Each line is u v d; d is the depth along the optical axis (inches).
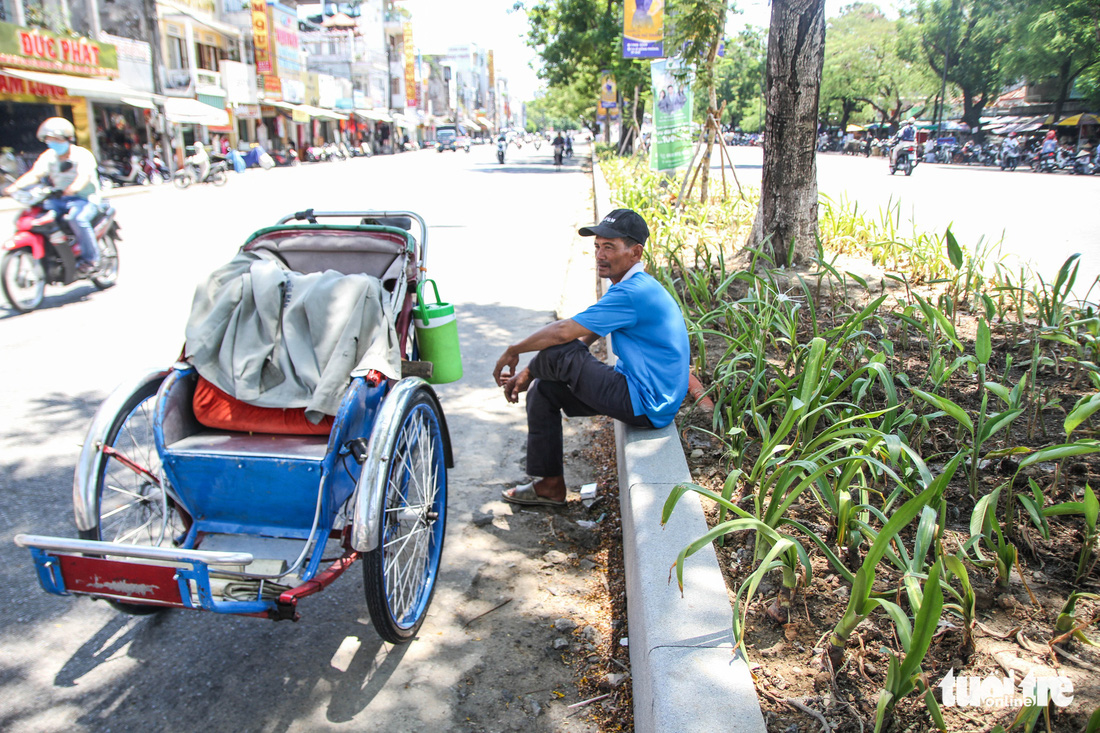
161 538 112.1
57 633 118.0
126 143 1029.2
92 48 954.7
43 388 219.0
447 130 2800.2
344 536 114.1
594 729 101.5
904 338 209.0
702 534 111.4
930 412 164.2
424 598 122.2
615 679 108.8
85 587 96.9
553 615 125.0
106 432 110.6
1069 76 1496.1
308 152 1750.7
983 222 486.0
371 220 169.8
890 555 99.2
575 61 1369.3
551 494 156.8
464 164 1581.0
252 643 117.0
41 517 149.7
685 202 527.2
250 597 101.4
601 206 537.3
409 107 2960.1
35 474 167.8
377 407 119.0
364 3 2785.4
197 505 112.7
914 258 303.1
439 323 147.5
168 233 510.0
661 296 139.9
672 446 139.2
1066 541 116.6
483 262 418.9
